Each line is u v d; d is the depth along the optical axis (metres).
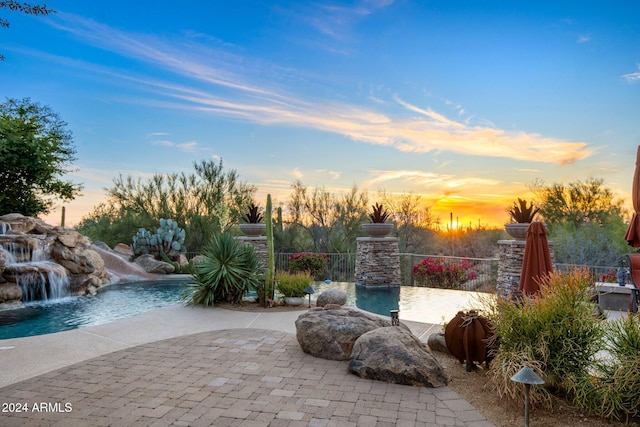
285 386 4.50
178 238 19.38
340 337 5.51
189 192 23.22
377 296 12.66
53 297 11.59
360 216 23.48
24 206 18.67
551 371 4.14
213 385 4.50
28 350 5.81
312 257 16.72
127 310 10.23
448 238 25.98
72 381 4.61
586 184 20.09
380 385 4.55
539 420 3.70
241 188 23.77
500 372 4.18
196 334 6.84
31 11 8.45
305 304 9.67
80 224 25.14
